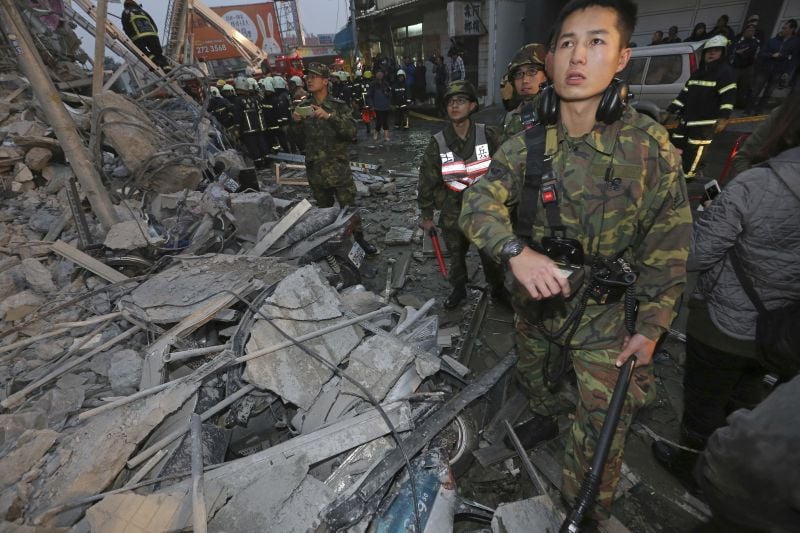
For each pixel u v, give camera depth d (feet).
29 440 5.19
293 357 6.35
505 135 7.43
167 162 12.45
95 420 5.53
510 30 40.14
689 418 5.08
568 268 3.72
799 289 3.56
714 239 3.82
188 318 7.17
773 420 1.80
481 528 5.29
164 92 21.74
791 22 24.81
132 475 5.06
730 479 1.97
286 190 20.54
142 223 9.66
